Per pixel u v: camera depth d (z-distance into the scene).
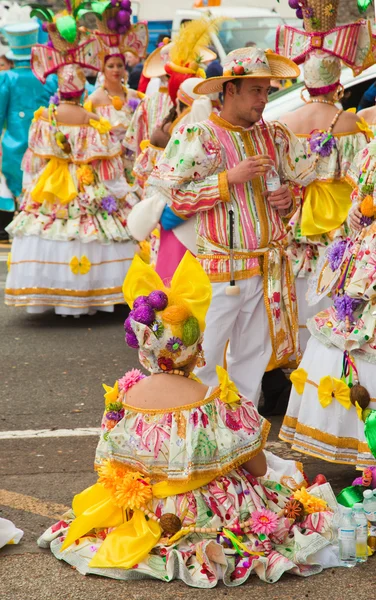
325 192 6.88
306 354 5.50
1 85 13.43
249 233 5.70
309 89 6.97
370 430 4.68
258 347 5.88
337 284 5.47
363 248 5.25
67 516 4.77
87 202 9.50
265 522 4.41
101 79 11.70
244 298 5.77
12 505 5.23
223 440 4.38
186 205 5.68
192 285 4.52
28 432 6.50
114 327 9.65
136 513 4.45
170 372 4.53
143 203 6.23
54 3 17.28
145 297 4.48
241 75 5.47
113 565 4.32
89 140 9.41
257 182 5.70
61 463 5.91
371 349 5.23
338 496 4.87
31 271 9.50
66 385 7.60
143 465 4.44
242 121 5.67
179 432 4.38
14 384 7.62
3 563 4.50
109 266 9.62
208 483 4.46
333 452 5.33
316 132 6.86
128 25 10.48
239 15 16.12
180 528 4.39
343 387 5.24
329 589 4.22
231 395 4.45
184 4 18.52
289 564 4.29
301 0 6.68
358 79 9.23
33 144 9.44
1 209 14.23
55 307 9.60
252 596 4.16
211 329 5.75
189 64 7.75
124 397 4.55
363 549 4.50
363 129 6.86
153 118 9.41
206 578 4.26
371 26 6.94
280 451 6.11
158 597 4.16
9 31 13.46
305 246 7.07
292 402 5.56
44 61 9.37
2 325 9.73
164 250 6.18
